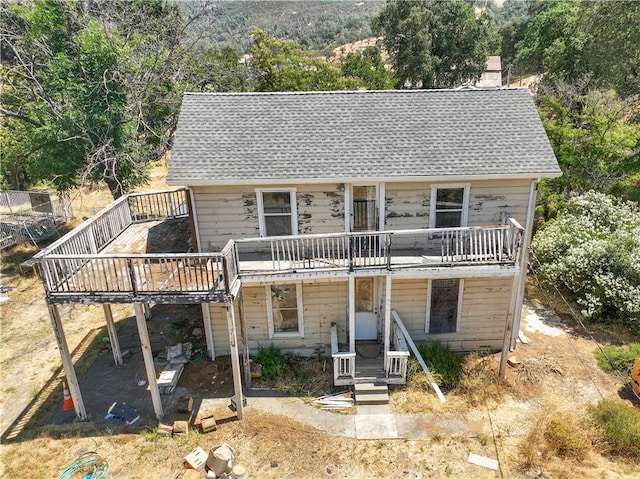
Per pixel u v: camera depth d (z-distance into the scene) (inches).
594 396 446.0
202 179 439.5
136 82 849.5
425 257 455.2
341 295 501.4
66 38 836.6
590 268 583.2
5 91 861.2
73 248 435.2
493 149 466.6
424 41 1740.9
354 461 384.8
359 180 444.5
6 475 378.6
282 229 481.1
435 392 459.2
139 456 394.3
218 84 1180.5
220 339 518.9
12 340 589.0
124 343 566.6
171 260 404.5
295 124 498.0
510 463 376.8
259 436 412.8
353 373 466.6
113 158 756.6
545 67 1502.2
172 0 1296.8
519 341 538.3
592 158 786.8
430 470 373.7
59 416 446.9
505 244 454.6
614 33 1067.9
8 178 1090.1
